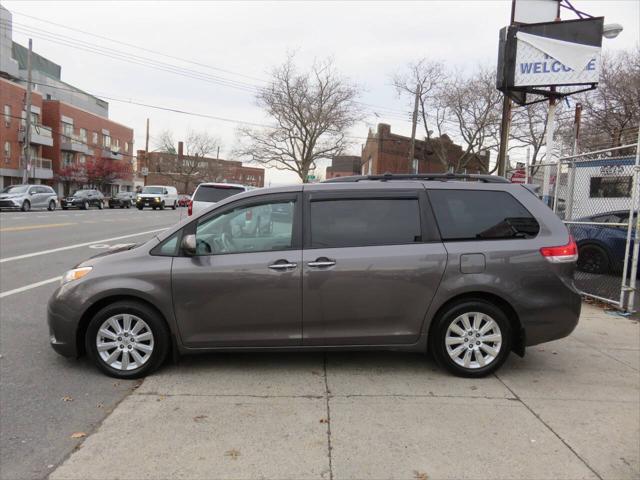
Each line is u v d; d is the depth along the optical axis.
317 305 4.43
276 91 41.50
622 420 3.76
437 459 3.19
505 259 4.45
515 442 3.41
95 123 58.72
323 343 4.49
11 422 3.66
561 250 4.51
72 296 4.46
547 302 4.46
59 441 3.39
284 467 3.09
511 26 9.86
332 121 41.25
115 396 4.11
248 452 3.26
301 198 4.61
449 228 4.55
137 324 4.48
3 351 5.17
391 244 4.50
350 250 4.46
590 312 7.14
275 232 4.55
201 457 3.19
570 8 9.97
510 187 4.71
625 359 5.14
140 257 4.53
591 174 9.53
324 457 3.21
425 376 4.57
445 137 42.47
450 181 4.77
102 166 52.88
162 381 4.41
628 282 8.88
